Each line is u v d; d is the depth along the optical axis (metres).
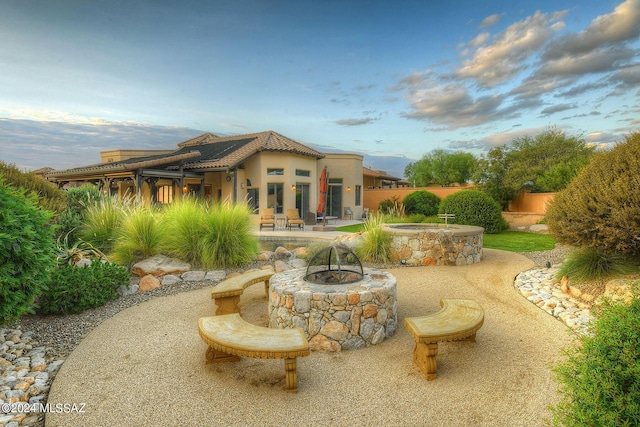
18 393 3.22
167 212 9.10
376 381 3.36
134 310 5.65
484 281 6.96
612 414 1.67
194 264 8.15
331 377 3.46
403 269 8.17
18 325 4.93
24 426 2.77
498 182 21.30
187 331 4.74
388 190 30.95
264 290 6.75
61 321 5.15
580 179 6.11
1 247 3.69
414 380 3.36
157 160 17.77
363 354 3.99
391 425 2.68
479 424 2.66
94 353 4.05
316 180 24.08
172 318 5.27
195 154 19.28
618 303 2.13
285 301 4.36
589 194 5.69
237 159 19.42
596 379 1.80
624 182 5.29
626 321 1.90
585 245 5.80
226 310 5.09
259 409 2.92
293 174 21.78
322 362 3.81
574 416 1.90
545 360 3.68
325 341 4.12
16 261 3.91
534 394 3.04
